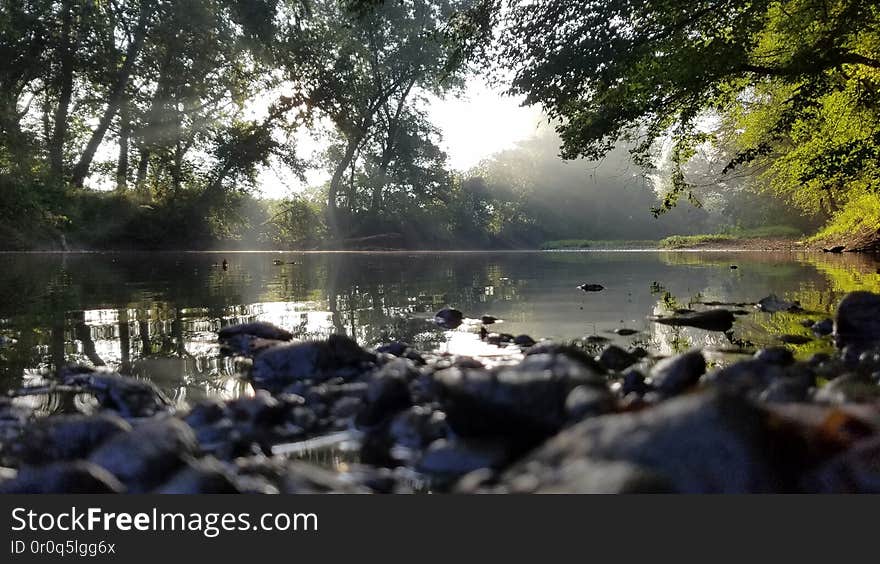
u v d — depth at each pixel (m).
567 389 2.25
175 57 29.34
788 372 3.00
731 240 36.97
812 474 1.73
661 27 11.60
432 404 2.64
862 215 20.58
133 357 4.00
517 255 24.80
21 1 25.70
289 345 3.55
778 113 15.66
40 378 3.41
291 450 2.29
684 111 12.36
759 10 11.21
